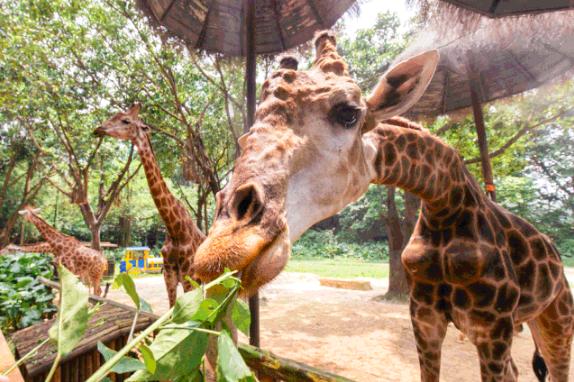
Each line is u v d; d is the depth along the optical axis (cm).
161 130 1067
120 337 234
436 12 364
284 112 142
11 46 948
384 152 182
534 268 215
